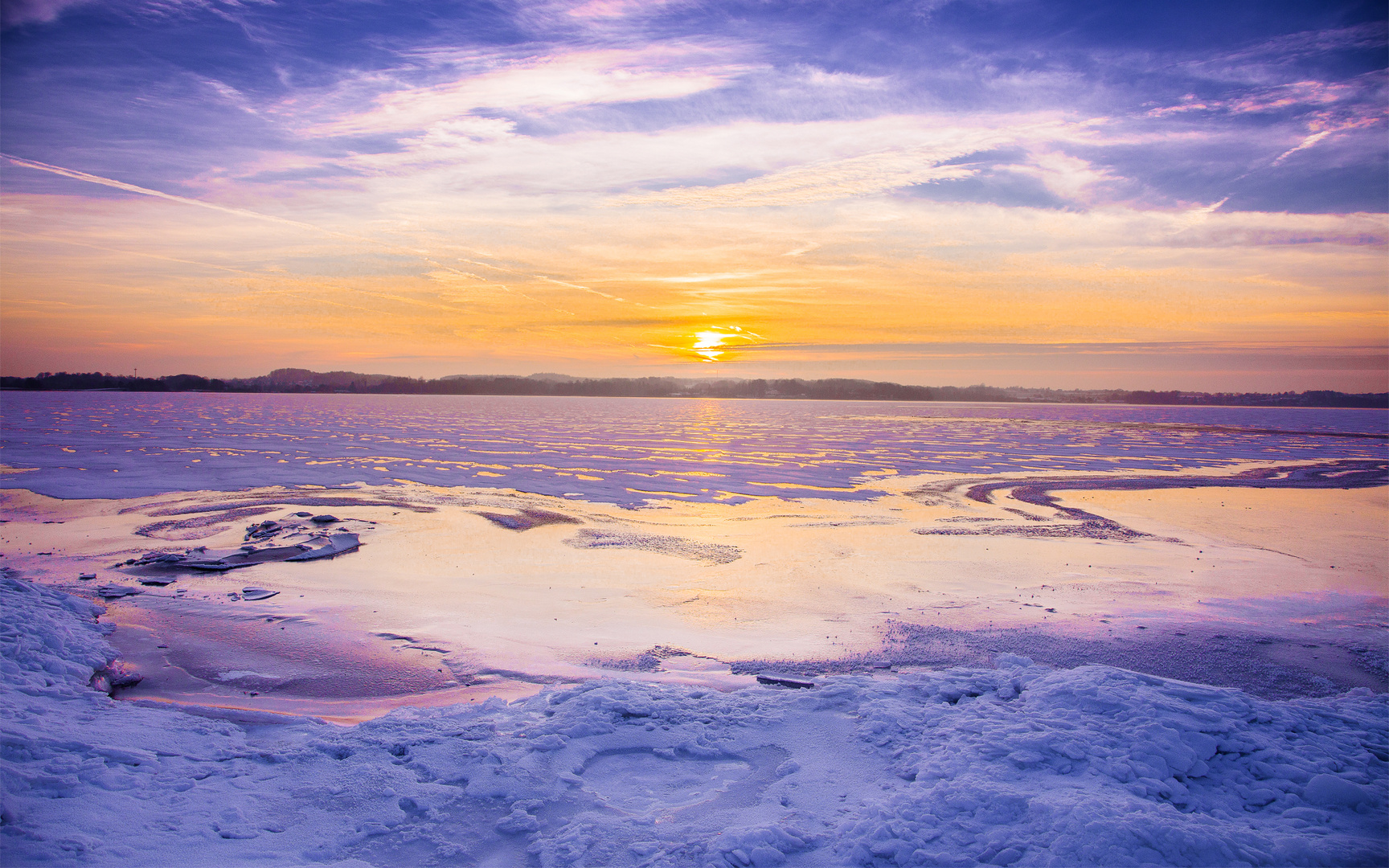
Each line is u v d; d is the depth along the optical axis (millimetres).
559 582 14594
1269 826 4914
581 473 34062
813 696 7402
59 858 4512
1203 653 10312
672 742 6547
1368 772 5551
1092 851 4410
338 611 12344
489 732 6668
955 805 5055
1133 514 23781
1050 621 11898
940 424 88375
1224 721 6113
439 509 23781
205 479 30297
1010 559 16797
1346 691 9016
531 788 5688
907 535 19828
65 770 5590
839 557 17062
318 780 5801
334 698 8727
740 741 6559
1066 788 5254
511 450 45125
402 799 5535
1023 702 6945
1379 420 114438
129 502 24766
